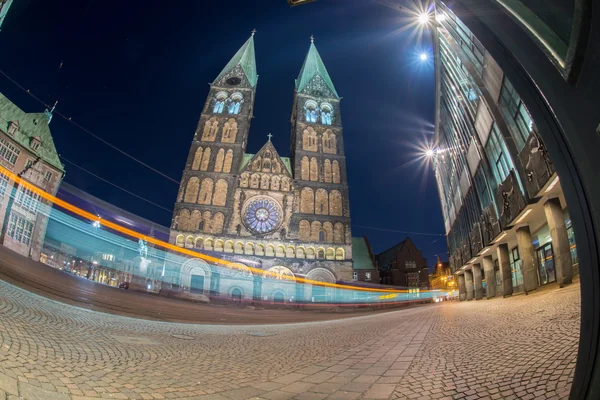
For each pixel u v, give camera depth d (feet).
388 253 293.64
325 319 92.99
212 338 37.19
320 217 186.50
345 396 15.33
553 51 5.82
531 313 35.29
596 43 4.79
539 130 6.73
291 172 210.59
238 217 179.63
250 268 166.91
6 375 12.60
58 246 213.87
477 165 82.79
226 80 219.82
